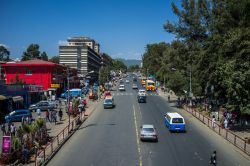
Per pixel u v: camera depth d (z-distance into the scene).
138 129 41.25
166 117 43.22
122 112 57.69
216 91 48.84
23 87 63.59
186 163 26.23
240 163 26.42
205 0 60.66
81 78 132.62
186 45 63.75
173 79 66.31
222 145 32.69
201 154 29.12
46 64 84.56
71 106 53.44
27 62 86.81
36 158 25.09
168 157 28.02
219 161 26.95
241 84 36.88
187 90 65.00
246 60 40.31
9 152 25.33
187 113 56.31
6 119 46.25
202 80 55.50
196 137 36.56
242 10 45.19
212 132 39.38
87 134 38.31
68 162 26.38
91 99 80.75
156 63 156.25
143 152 29.66
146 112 57.53
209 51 51.59
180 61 67.94
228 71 39.31
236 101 37.84
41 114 55.84
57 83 88.94
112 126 43.56
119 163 26.14
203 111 56.19
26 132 29.14
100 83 128.00
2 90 54.97
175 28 63.62
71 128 40.97
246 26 45.06
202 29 61.25
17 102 60.66
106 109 62.31
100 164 25.86
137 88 115.81
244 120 41.66
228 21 50.81
